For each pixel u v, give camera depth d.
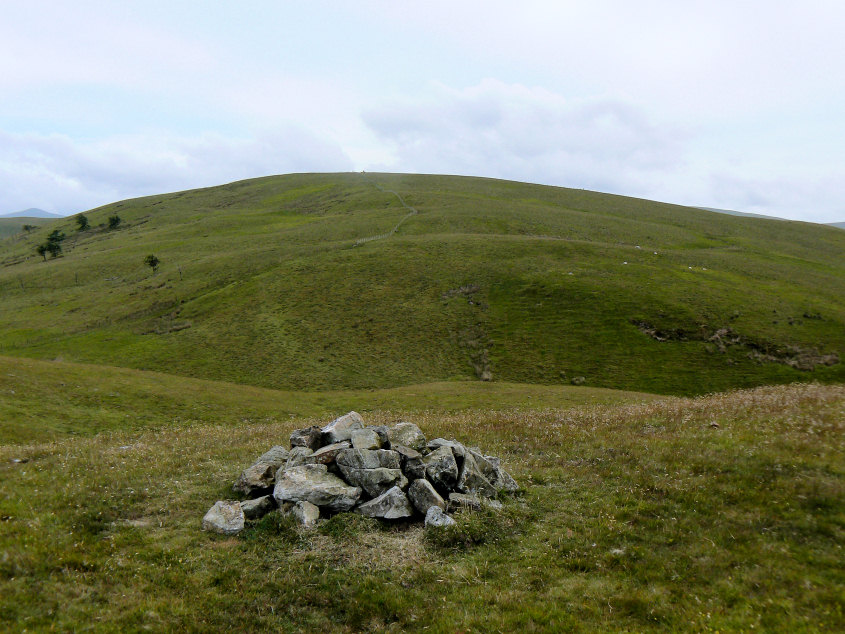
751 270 98.19
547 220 139.50
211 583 10.91
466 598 10.33
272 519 13.42
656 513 13.31
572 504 14.57
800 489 13.16
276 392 50.47
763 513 12.47
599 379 62.34
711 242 127.69
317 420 35.34
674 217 159.38
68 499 14.72
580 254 100.75
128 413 37.56
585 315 76.44
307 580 11.05
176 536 13.01
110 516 13.92
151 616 9.59
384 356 71.44
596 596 10.14
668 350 66.75
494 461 16.95
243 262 114.75
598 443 19.70
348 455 15.37
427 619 9.78
